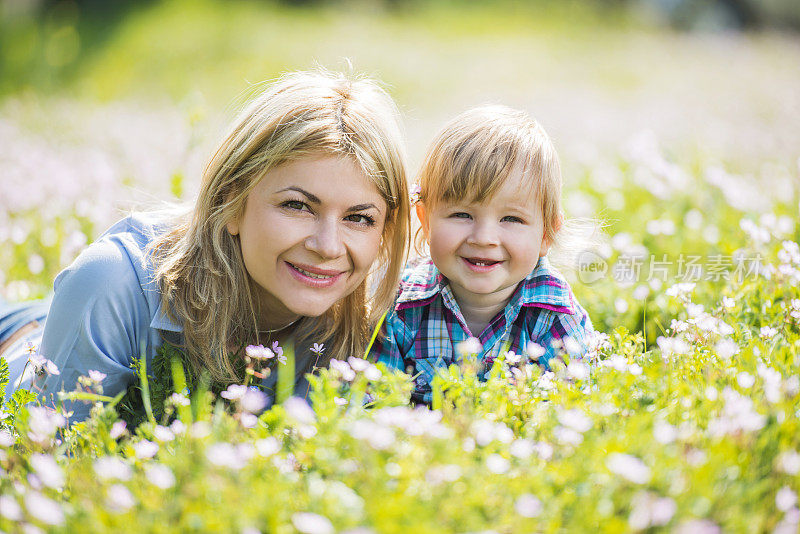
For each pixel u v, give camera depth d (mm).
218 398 2266
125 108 11492
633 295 2846
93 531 1439
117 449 1831
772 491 1583
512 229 2529
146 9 20219
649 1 28984
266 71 14938
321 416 1769
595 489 1530
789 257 2688
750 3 30141
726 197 4316
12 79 16625
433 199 2605
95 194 4934
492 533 1403
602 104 12289
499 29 23078
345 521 1423
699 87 14523
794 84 14047
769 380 1858
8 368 2443
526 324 2695
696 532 1319
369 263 2316
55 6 21047
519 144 2521
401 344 2686
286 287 2232
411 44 19188
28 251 4012
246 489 1519
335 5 23125
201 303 2279
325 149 2137
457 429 1699
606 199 4648
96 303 2246
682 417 1787
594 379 2139
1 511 1463
